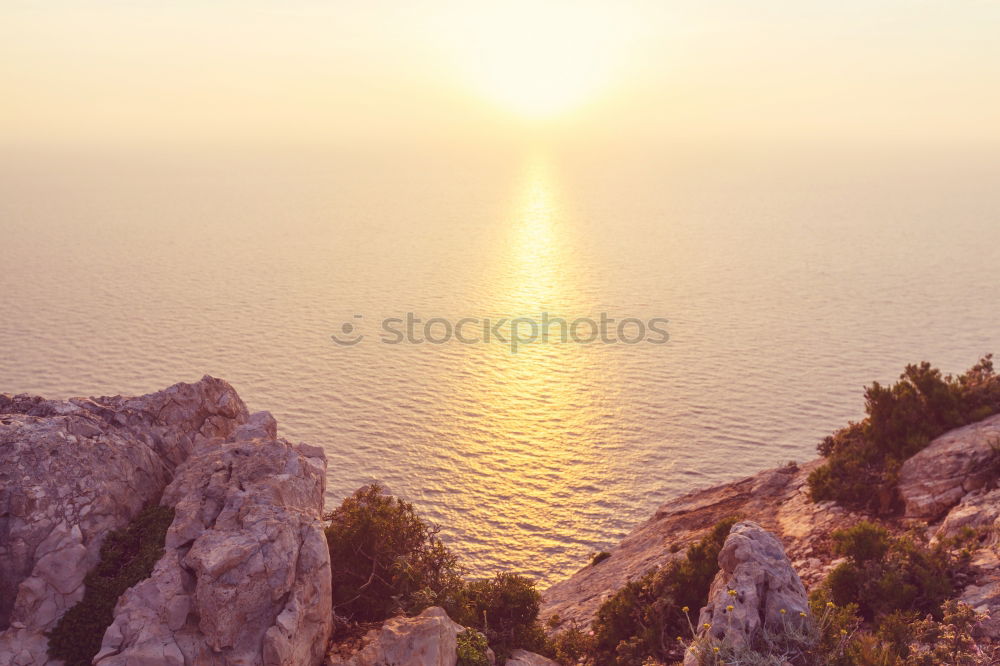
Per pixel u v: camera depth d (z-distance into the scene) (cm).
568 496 13862
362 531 1628
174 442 1625
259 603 1218
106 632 1183
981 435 2261
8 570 1247
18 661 1175
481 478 14762
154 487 1491
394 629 1382
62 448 1386
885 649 1339
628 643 1745
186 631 1196
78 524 1316
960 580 1623
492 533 12206
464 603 1719
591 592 2548
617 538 12050
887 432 2558
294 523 1337
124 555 1322
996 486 2028
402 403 19612
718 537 1945
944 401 2511
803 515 2414
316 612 1288
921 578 1630
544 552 11512
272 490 1409
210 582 1195
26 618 1221
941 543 1769
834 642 1311
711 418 18162
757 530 1527
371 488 1831
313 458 1778
